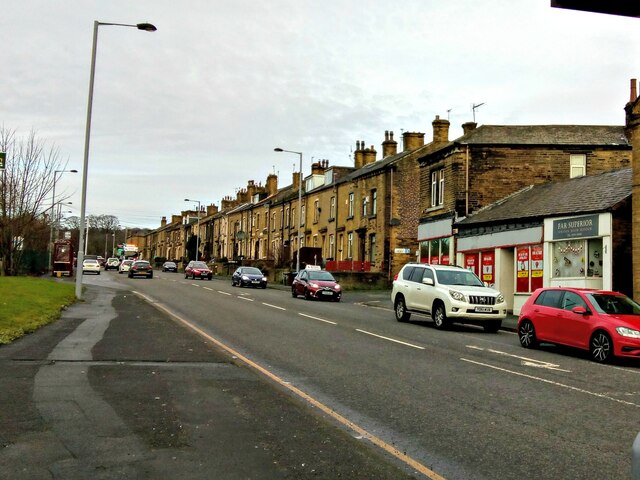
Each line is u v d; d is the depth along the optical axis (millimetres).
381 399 8234
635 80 20594
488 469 5457
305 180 55812
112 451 5566
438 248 30078
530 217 22391
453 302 17859
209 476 4996
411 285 20078
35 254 46656
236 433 6277
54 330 14109
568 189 23594
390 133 47156
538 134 29547
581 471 5461
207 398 7824
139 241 148625
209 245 86312
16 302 17219
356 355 12102
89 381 8617
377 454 5754
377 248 40781
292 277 45844
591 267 19750
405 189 40062
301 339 14312
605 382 10078
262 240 66125
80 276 23625
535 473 5383
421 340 15102
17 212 33125
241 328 16234
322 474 5141
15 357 10312
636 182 17906
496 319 18062
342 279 38906
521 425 7043
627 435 6719
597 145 28406
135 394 7914
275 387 8656
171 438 6023
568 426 7059
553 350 14406
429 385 9281
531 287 22531
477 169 28422
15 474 4918
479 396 8594
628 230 18938
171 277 55719
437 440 6352
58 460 5281
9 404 7176
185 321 17688
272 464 5348
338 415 7273
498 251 24641
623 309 13344
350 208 45875
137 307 21438
